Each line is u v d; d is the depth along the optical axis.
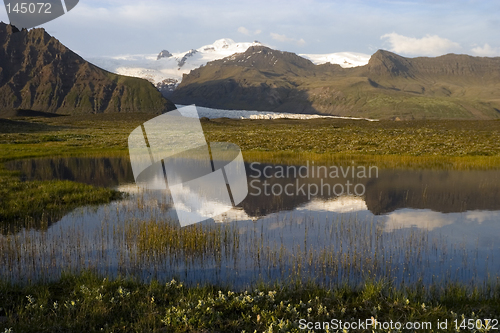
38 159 32.09
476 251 10.08
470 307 6.41
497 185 19.42
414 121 85.44
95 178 22.56
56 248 10.12
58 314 6.01
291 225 12.44
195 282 7.98
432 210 14.76
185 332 5.54
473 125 71.38
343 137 47.72
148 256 9.47
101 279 7.80
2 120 79.81
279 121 110.00
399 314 6.20
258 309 6.20
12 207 14.24
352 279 8.07
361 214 14.10
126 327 5.64
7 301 6.50
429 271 8.63
